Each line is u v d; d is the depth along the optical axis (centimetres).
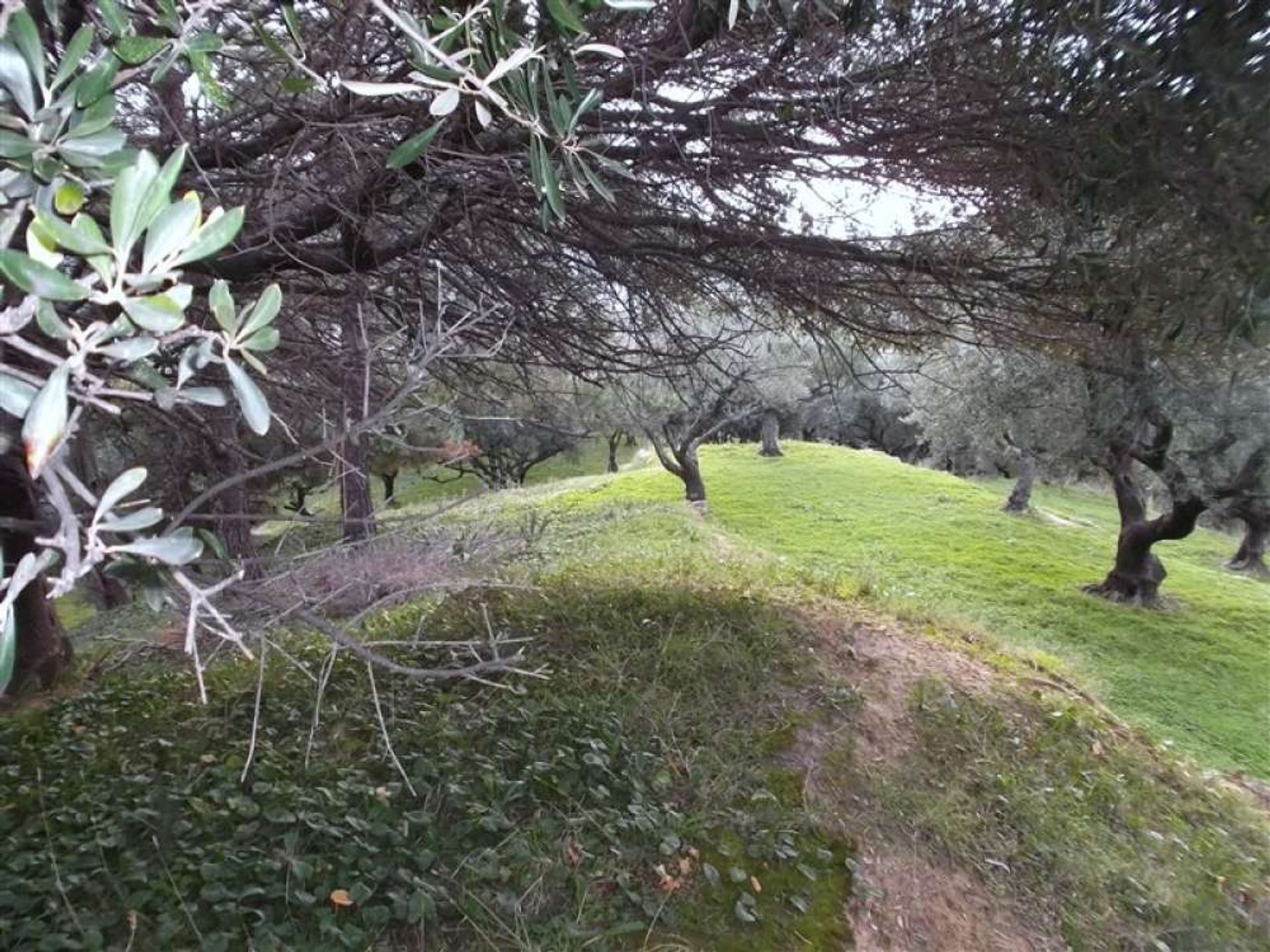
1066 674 680
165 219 75
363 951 280
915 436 2545
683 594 626
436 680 474
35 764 391
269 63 192
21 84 80
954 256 402
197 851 307
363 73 248
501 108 126
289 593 213
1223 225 234
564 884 327
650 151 354
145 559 118
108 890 290
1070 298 382
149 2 125
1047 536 1619
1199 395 660
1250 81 211
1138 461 1168
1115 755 543
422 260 371
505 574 591
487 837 340
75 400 99
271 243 301
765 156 358
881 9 280
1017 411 1038
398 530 242
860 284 450
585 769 389
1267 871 475
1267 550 1861
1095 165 264
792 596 707
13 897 279
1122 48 227
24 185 84
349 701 441
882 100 324
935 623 719
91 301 80
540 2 139
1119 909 406
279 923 284
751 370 723
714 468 2106
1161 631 1173
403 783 362
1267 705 968
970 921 377
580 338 508
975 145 334
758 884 350
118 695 496
